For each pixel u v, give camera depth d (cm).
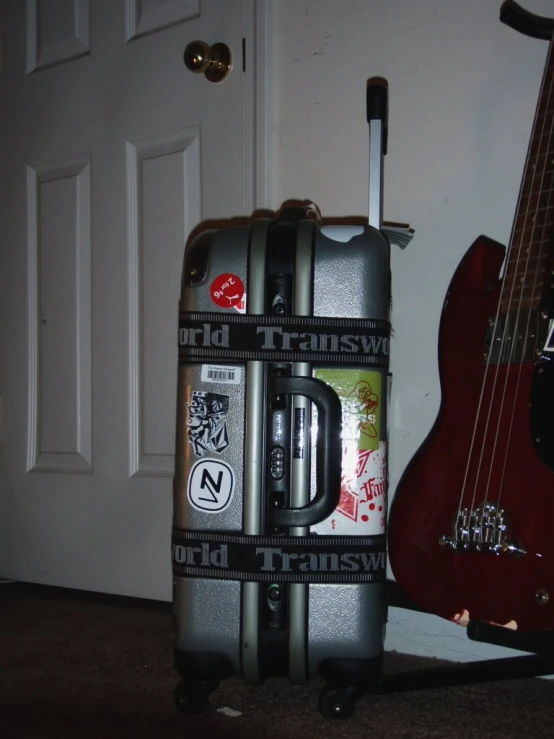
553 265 101
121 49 167
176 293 160
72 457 173
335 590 98
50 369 177
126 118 167
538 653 107
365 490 99
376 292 101
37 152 179
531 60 126
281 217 107
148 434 163
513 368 102
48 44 178
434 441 108
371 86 114
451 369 109
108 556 166
